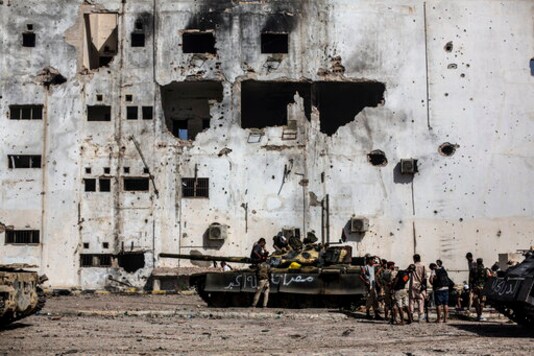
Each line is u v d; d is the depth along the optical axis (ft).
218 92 189.37
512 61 184.55
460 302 120.26
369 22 183.93
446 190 179.73
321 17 183.52
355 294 114.83
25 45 181.98
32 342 70.03
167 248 175.52
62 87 179.83
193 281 122.42
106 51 195.83
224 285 118.32
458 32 184.65
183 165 178.09
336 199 178.70
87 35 185.98
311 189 178.50
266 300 116.37
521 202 180.45
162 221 176.24
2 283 75.15
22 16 181.68
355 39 183.32
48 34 181.16
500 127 182.39
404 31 184.24
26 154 177.68
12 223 175.52
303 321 96.07
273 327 87.20
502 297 82.64
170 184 177.37
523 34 185.47
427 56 183.52
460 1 185.57
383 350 65.67
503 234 179.11
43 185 176.86
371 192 179.11
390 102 181.88
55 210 176.04
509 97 183.42
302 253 120.26
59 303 133.18
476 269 99.96
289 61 181.88
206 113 189.16
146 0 182.50
